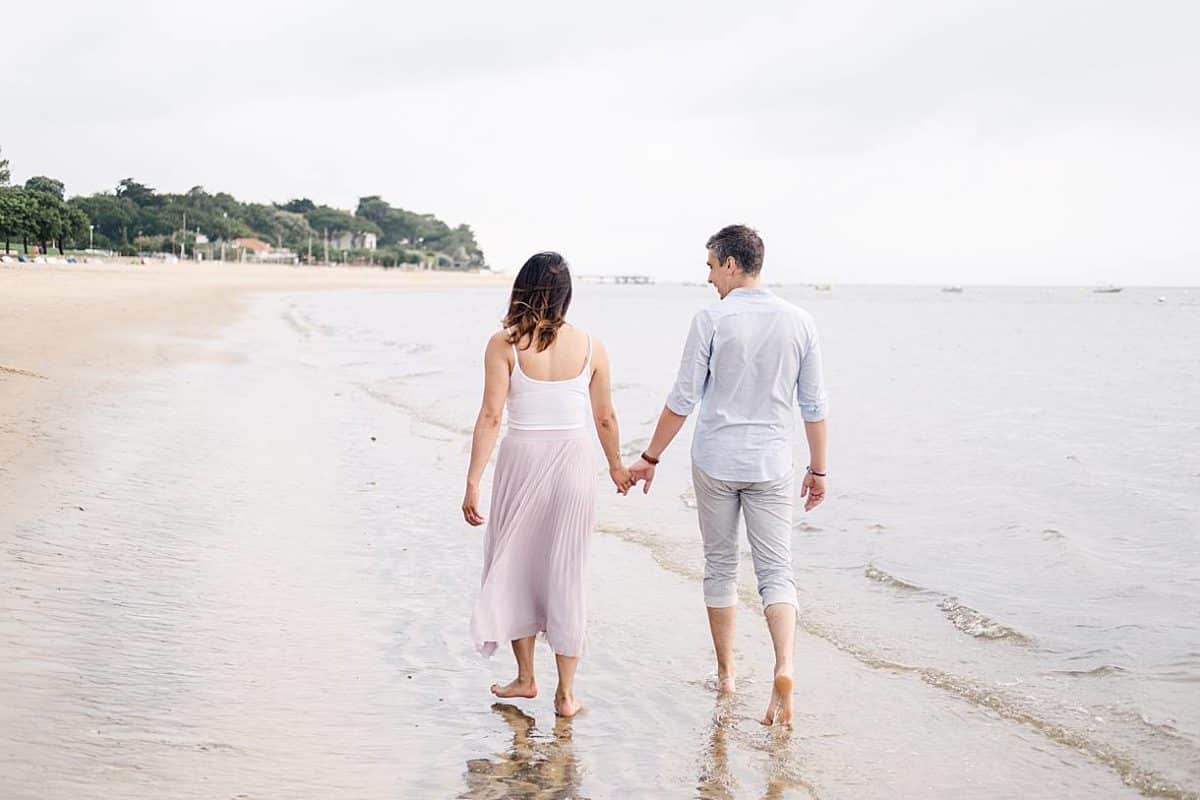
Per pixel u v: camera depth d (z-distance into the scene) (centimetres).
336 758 361
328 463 951
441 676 451
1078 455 1097
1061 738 399
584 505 416
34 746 341
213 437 1038
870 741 398
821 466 445
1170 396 1786
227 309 4388
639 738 397
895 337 4366
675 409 438
